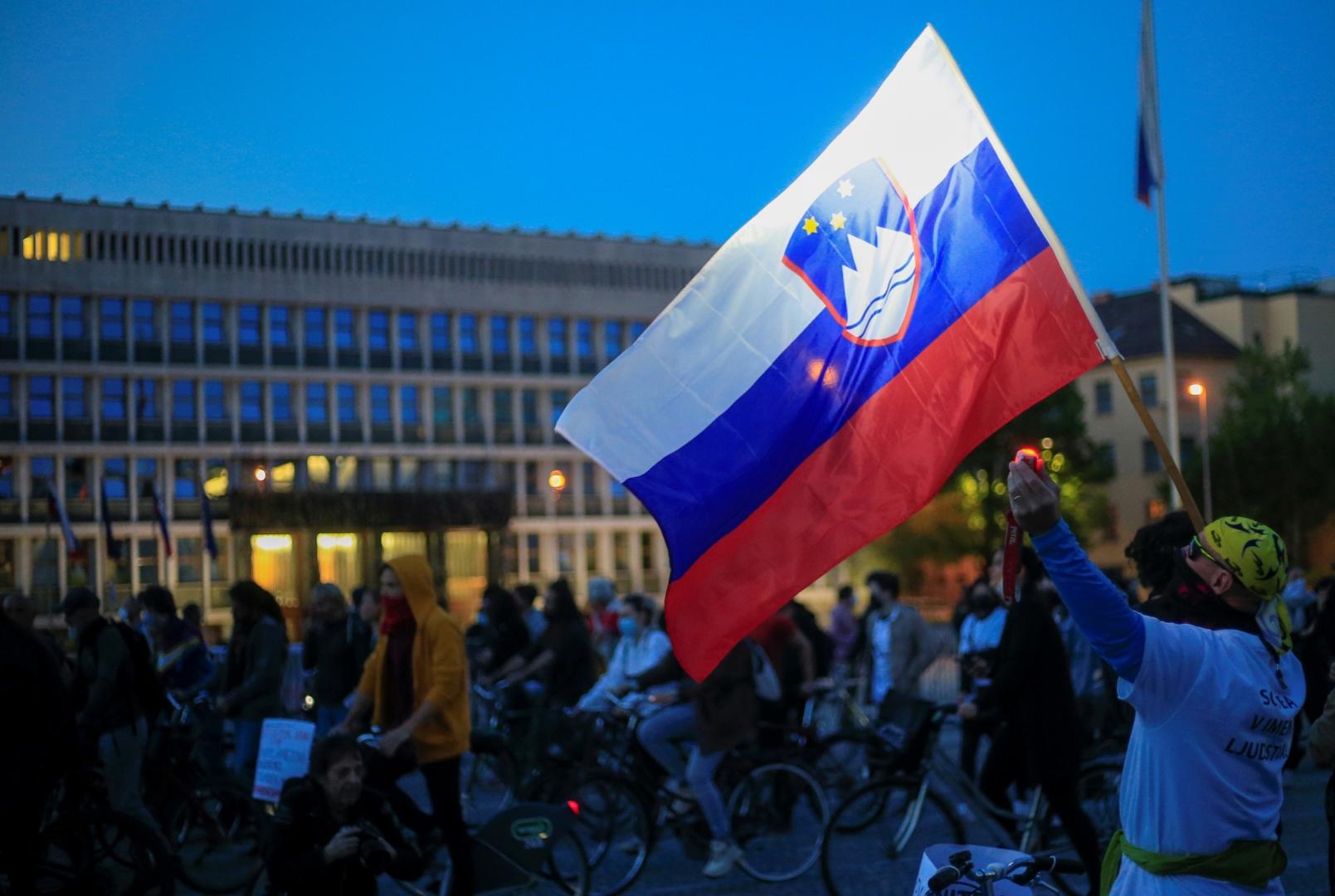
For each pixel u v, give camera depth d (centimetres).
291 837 609
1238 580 395
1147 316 7381
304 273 6222
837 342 583
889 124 597
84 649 975
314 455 6006
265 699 1179
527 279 6731
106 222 5875
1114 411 7212
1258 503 5619
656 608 1292
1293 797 1292
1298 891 907
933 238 586
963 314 579
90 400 5806
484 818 1198
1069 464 5559
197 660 1395
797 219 591
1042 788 827
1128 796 399
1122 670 380
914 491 571
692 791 1013
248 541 4022
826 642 1762
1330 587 1391
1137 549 666
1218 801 384
